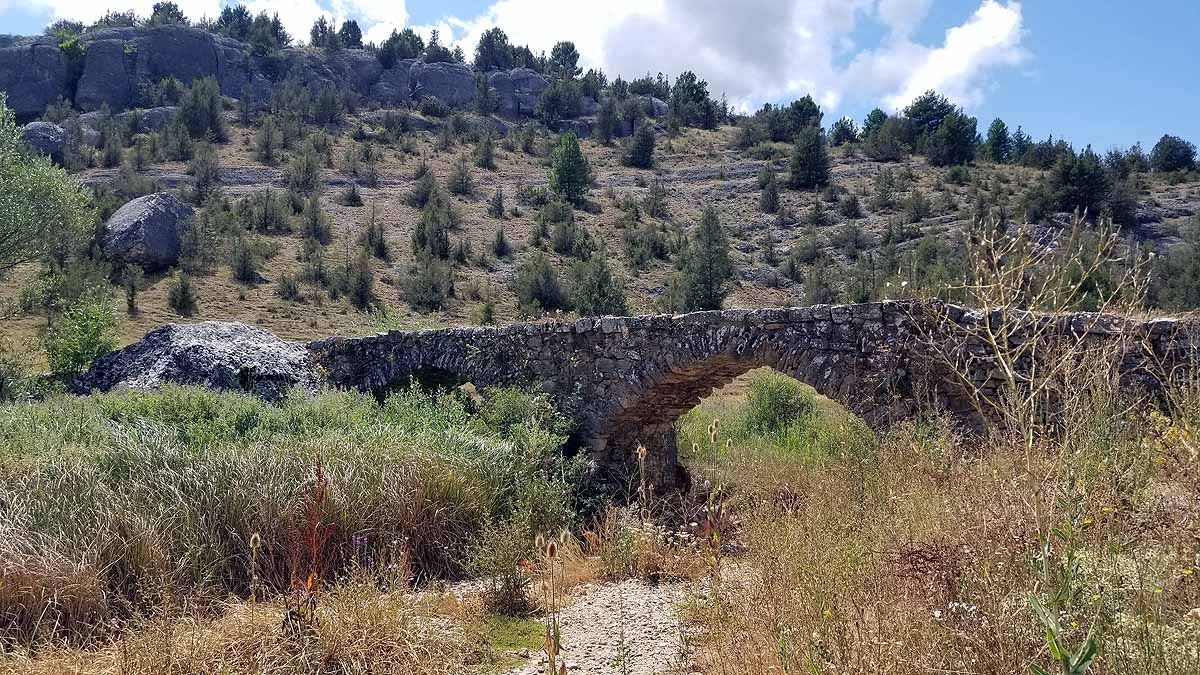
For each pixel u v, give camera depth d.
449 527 9.87
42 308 30.44
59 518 8.01
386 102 96.50
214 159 62.00
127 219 39.91
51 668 6.35
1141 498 4.09
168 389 12.76
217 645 6.63
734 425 20.39
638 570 9.30
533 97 102.50
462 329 15.80
